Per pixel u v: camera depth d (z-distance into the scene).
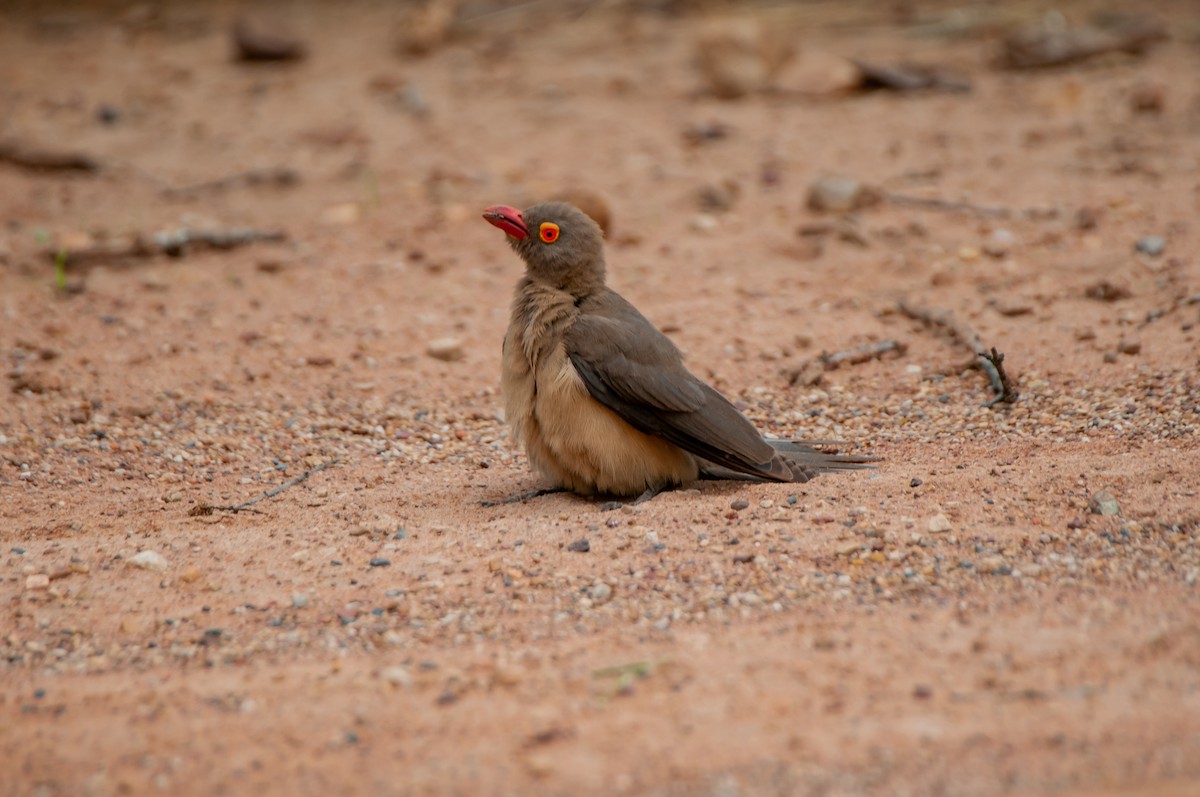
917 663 9.63
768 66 30.02
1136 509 11.93
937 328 17.64
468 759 8.71
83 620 10.93
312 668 10.01
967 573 11.05
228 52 34.22
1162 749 8.47
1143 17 32.72
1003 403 15.30
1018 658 9.62
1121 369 15.75
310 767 8.72
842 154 25.34
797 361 17.06
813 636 10.12
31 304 19.08
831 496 12.79
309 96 30.20
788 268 20.25
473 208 23.00
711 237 21.59
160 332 18.31
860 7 35.91
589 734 8.91
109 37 35.97
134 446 15.12
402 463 14.91
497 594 11.09
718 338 17.84
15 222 22.56
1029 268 19.22
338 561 11.91
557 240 13.32
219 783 8.59
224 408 16.19
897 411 15.57
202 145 26.89
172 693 9.73
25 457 14.73
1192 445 13.41
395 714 9.28
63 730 9.29
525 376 13.20
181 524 13.03
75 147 26.67
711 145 26.22
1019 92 28.47
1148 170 22.72
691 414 12.88
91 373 16.97
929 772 8.37
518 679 9.63
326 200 23.73
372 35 35.69
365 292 19.83
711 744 8.73
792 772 8.41
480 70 31.98
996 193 22.52
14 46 35.16
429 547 12.12
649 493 13.25
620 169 24.97
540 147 26.41
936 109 27.77
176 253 21.20
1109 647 9.68
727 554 11.55
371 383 16.94
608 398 12.77
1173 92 27.48
